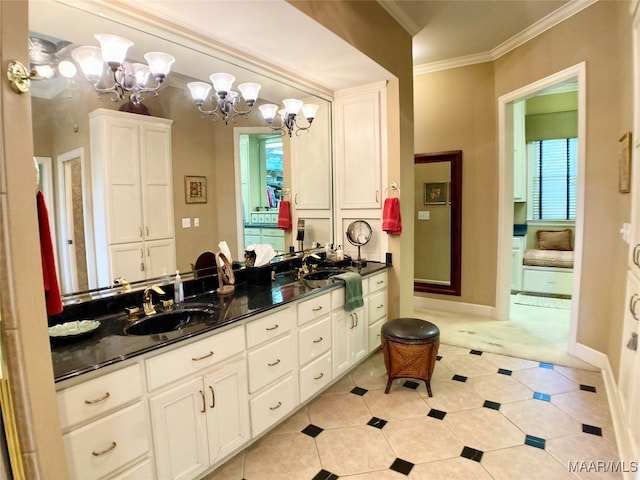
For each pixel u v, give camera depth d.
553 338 3.75
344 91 3.56
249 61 2.60
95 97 1.97
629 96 2.50
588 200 3.12
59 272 1.83
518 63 3.81
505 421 2.38
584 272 3.20
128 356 1.49
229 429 1.95
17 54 0.98
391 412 2.52
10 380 0.99
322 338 2.64
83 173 1.93
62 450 1.12
